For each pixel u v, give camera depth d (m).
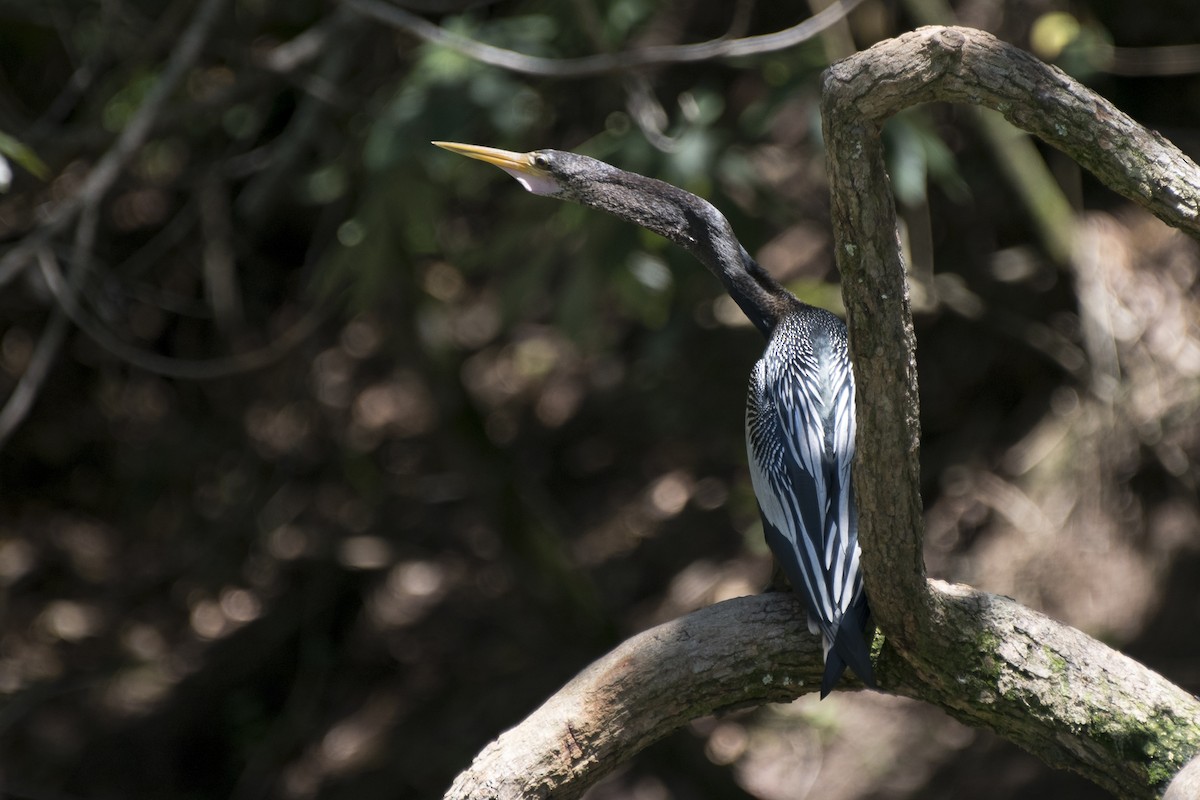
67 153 11.39
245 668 14.73
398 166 9.86
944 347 13.18
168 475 16.28
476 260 11.21
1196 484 10.79
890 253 3.47
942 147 8.88
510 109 8.96
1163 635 10.45
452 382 12.73
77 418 16.56
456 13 12.02
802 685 4.48
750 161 11.05
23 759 13.85
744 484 13.37
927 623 4.18
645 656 4.30
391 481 15.59
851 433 5.25
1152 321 11.31
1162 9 11.99
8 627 15.38
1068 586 10.98
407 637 14.47
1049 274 12.42
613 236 9.44
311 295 14.37
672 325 12.87
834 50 10.02
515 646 13.91
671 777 12.20
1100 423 11.31
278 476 15.39
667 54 8.48
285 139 12.24
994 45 3.42
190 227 14.05
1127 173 3.52
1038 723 4.12
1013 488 11.95
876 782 11.39
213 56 12.27
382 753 13.52
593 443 15.31
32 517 16.61
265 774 13.90
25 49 13.12
